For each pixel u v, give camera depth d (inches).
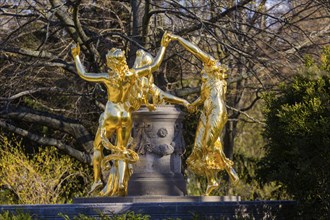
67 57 852.0
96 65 780.0
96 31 850.8
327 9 741.9
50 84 865.5
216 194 831.7
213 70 477.4
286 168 496.4
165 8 726.5
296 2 843.4
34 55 770.2
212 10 764.0
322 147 479.8
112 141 623.8
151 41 796.6
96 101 805.9
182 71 883.4
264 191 821.9
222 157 477.1
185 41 486.6
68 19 762.8
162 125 491.5
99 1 864.3
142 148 490.3
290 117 489.7
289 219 478.3
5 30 819.4
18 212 421.1
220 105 473.1
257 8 820.6
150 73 483.2
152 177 485.4
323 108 486.9
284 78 700.0
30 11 845.2
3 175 763.4
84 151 856.3
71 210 426.3
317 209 488.4
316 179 483.5
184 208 434.0
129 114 474.3
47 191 761.0
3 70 829.8
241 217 444.1
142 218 404.5
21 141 849.5
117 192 471.8
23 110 843.4
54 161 802.8
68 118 852.6
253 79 902.4
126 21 880.3
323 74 511.5
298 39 799.1
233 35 808.3
